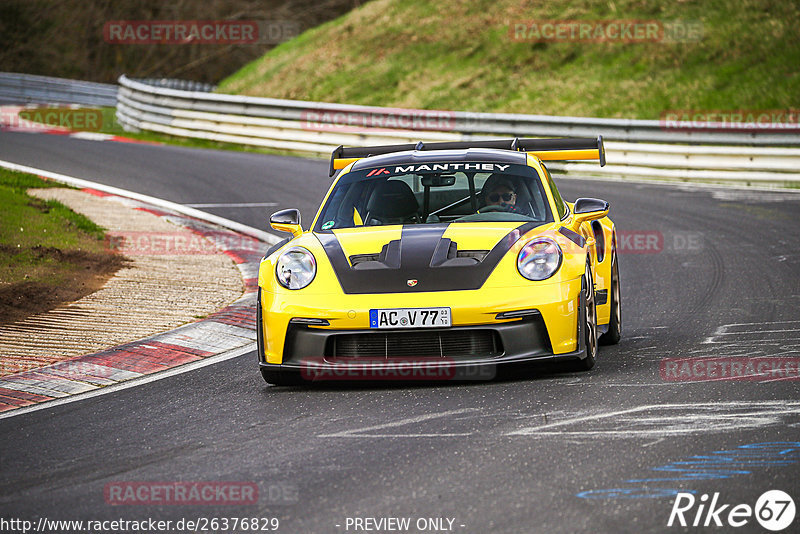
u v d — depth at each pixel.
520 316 19.67
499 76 100.62
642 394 18.36
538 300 19.75
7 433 18.17
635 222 47.12
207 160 72.38
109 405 20.03
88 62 172.88
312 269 20.72
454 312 19.52
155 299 31.22
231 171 66.38
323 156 78.44
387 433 16.52
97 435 17.64
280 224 23.41
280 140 81.38
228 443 16.58
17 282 31.66
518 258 20.36
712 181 63.19
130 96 97.81
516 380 20.19
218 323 28.25
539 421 16.70
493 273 20.06
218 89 124.88
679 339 24.38
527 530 11.78
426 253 20.70
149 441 17.03
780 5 96.19
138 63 174.38
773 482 13.12
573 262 20.62
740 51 90.50
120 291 32.16
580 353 20.22
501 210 23.05
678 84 88.31
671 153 64.88
